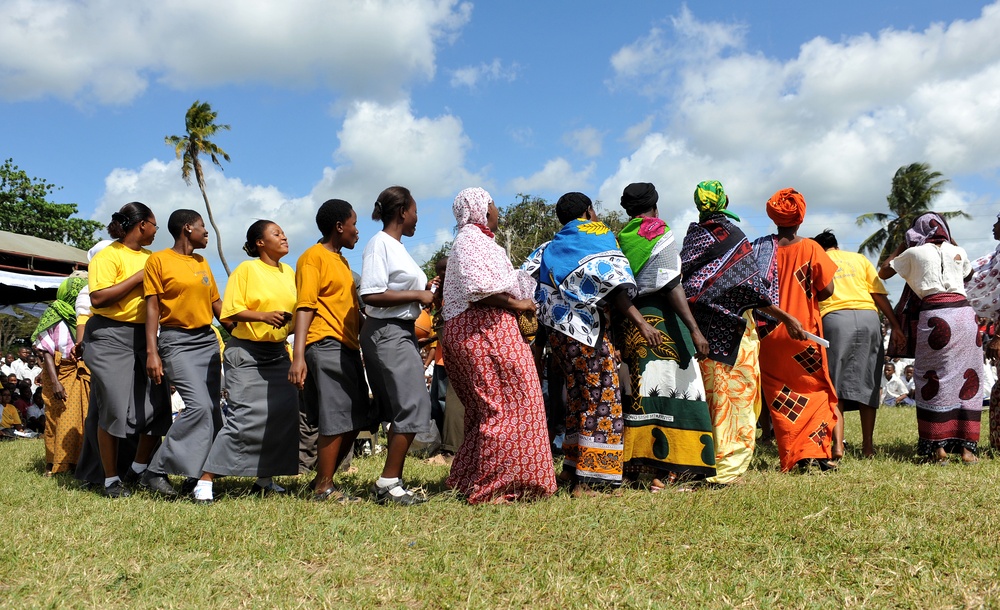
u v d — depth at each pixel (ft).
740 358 17.04
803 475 17.29
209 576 10.94
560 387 22.33
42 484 19.69
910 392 49.01
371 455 25.62
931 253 20.20
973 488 15.30
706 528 12.72
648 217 17.08
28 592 10.31
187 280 17.33
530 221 142.82
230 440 16.62
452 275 15.70
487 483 15.35
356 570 11.19
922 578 10.13
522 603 9.84
